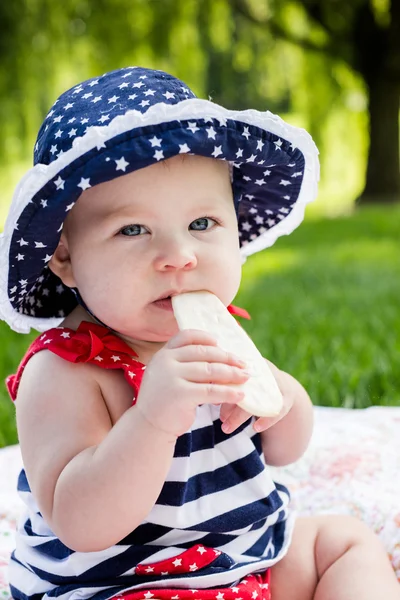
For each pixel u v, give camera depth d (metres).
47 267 1.64
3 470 2.29
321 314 4.30
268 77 12.58
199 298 1.44
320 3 12.30
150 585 1.44
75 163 1.34
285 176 1.70
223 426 1.45
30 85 9.99
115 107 1.47
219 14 11.03
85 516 1.33
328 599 1.56
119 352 1.49
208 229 1.48
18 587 1.57
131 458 1.30
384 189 13.07
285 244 8.15
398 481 2.13
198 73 11.02
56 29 10.02
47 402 1.43
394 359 3.18
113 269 1.42
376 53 12.71
